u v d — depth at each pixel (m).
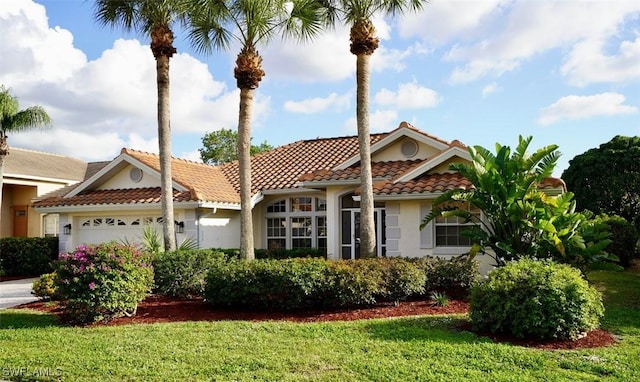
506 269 9.72
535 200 12.73
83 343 8.78
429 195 15.16
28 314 12.03
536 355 7.84
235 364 7.41
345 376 6.87
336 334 9.11
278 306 11.58
